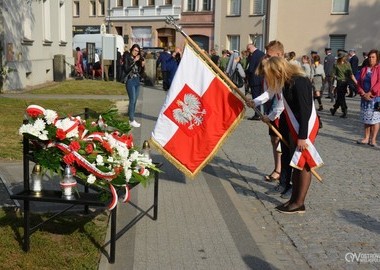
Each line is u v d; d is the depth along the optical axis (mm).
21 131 4098
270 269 4281
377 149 9883
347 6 32781
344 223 5492
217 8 38188
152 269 4160
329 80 19422
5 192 5969
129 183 4363
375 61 9977
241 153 9062
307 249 4754
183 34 6137
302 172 5645
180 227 5176
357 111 16281
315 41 33812
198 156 6176
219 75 6133
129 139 4711
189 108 6141
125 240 4727
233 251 4621
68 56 27172
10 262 4094
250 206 6059
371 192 6730
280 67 5395
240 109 6125
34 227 4520
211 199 6199
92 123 4637
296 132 5496
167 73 20781
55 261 4137
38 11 21484
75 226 4934
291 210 5746
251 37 36062
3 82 17703
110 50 25031
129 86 10961
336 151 9586
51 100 15852
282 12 34312
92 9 46812
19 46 19078
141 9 42906
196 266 4262
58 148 4156
